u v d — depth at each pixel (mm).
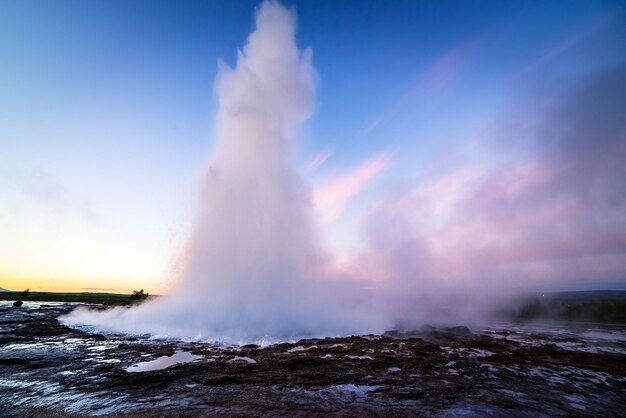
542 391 9039
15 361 11094
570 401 8297
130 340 15633
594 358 12859
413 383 9422
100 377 9352
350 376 9969
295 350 13523
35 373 9734
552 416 7309
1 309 33344
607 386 9672
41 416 6641
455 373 10664
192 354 12594
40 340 15391
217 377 9453
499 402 8062
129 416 6676
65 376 9430
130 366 10656
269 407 7320
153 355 12266
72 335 16828
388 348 14258
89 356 12055
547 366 11969
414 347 14477
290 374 9984
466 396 8430
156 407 7180
